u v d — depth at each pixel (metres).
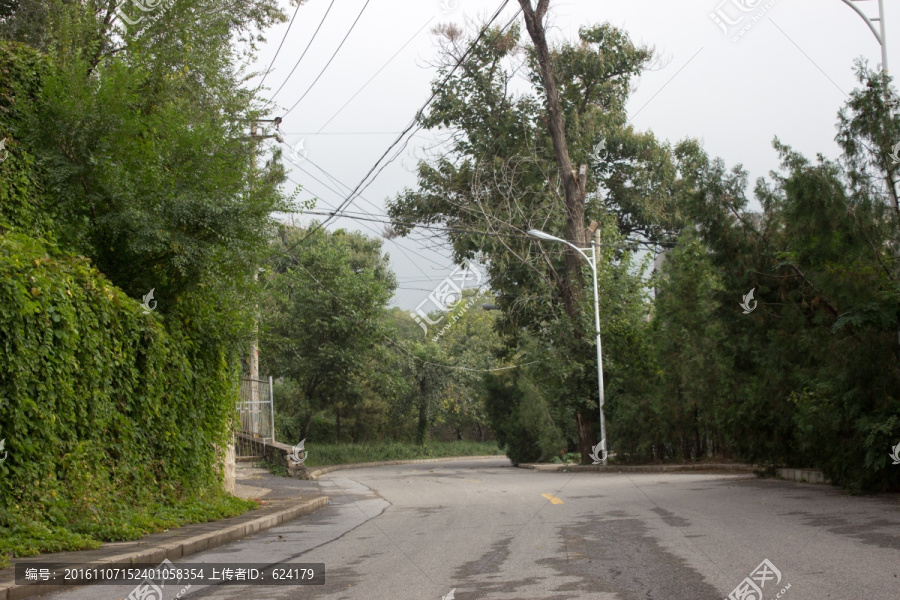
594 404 28.03
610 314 28.09
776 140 12.59
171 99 12.74
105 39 13.97
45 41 13.62
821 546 7.46
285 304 34.53
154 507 10.35
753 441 16.62
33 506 7.97
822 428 12.69
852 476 12.35
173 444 11.30
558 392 28.34
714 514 10.32
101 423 9.32
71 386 8.70
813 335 12.74
